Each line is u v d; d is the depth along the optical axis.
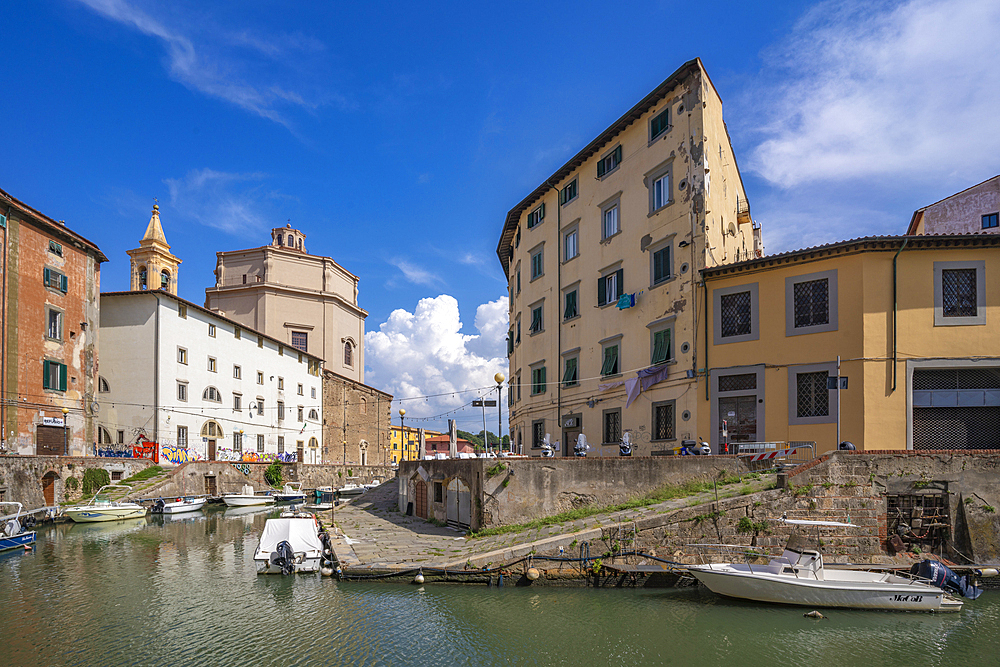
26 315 36.50
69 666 12.26
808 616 14.95
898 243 22.19
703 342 25.47
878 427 21.73
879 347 22.06
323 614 15.09
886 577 16.03
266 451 60.06
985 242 22.09
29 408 36.38
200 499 42.62
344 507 37.91
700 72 26.47
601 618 14.75
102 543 27.41
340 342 77.50
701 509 18.12
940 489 19.05
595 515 20.09
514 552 17.69
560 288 35.47
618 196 30.98
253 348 58.72
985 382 22.09
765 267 24.28
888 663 12.48
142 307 46.69
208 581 18.95
